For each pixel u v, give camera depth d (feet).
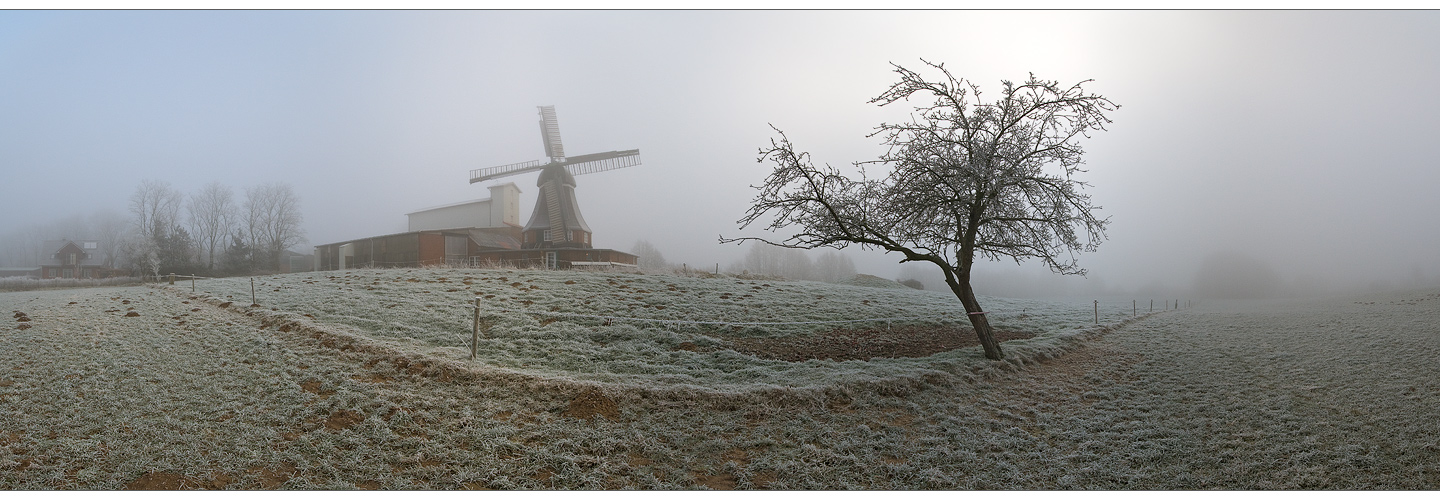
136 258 189.88
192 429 31.55
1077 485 28.66
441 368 40.88
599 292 79.66
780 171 52.29
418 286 81.10
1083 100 49.14
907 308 84.28
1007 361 51.49
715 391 38.70
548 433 32.63
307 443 30.40
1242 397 41.63
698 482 28.53
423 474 28.02
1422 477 27.66
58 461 27.63
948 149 50.26
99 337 50.14
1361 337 61.82
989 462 31.24
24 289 132.16
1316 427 34.68
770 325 63.87
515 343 51.80
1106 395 43.45
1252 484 28.04
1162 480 28.99
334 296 72.02
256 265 245.04
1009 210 52.42
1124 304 145.59
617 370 45.70
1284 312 99.55
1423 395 39.06
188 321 57.47
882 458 31.50
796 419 35.94
